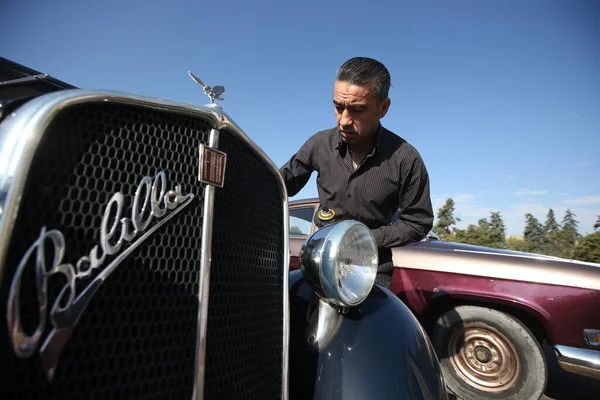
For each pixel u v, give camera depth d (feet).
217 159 2.96
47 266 2.07
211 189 2.91
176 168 2.74
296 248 11.64
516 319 8.87
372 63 5.31
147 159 2.59
